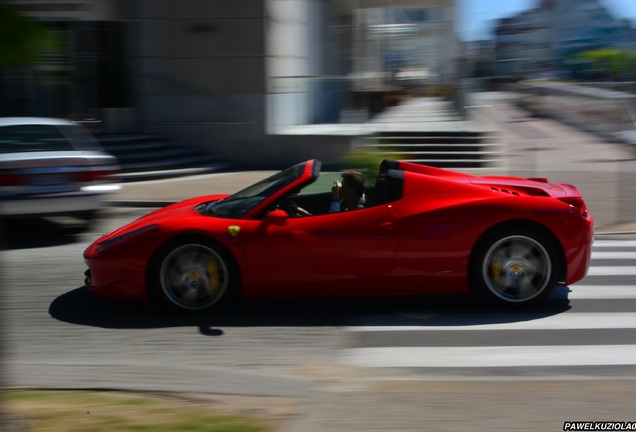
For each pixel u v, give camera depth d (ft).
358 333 19.07
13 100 58.08
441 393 14.42
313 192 21.06
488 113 97.25
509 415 13.03
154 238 20.30
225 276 20.38
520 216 20.06
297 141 56.13
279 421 12.73
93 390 14.43
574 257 20.38
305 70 69.87
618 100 68.90
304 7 69.10
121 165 50.93
